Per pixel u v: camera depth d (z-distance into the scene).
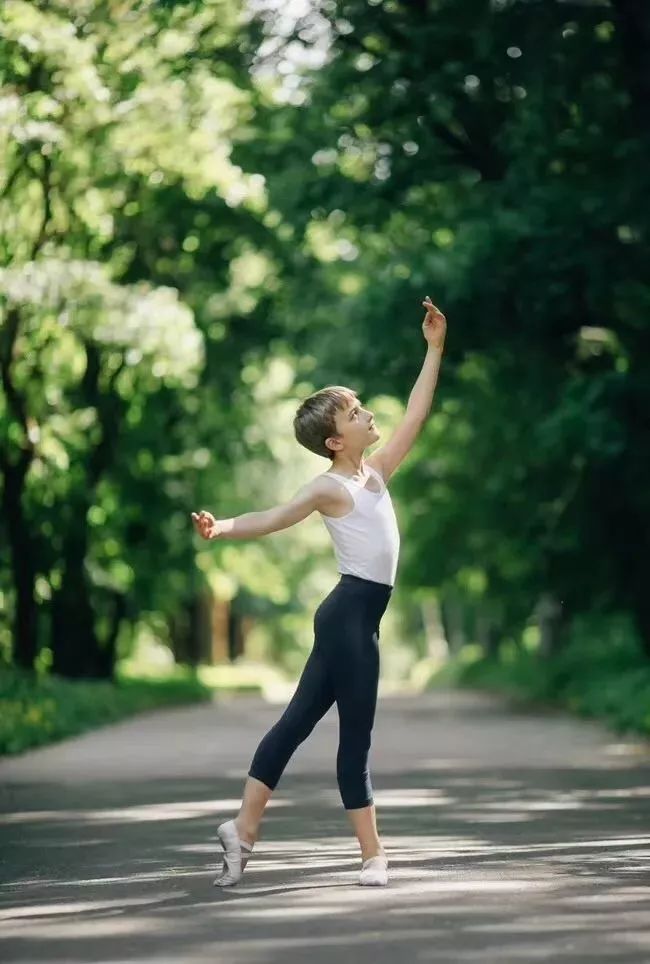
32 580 39.88
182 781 21.94
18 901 11.25
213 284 41.22
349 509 11.63
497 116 33.19
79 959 9.09
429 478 54.66
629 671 42.59
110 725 39.12
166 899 11.21
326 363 36.44
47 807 18.25
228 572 70.44
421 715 43.53
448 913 10.47
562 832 15.19
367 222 34.66
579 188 32.03
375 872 11.67
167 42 28.12
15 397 33.97
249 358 45.41
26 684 35.72
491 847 13.98
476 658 84.06
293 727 11.77
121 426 43.25
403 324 34.59
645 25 30.55
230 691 75.38
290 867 12.75
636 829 15.44
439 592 59.00
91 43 26.19
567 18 30.55
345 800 11.76
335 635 11.67
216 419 49.09
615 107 31.72
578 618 49.94
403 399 36.28
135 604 50.81
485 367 38.97
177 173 29.95
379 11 31.27
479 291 33.16
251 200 32.47
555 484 45.16
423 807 17.69
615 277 32.06
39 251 29.89
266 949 9.32
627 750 28.02
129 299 30.69
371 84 31.92
